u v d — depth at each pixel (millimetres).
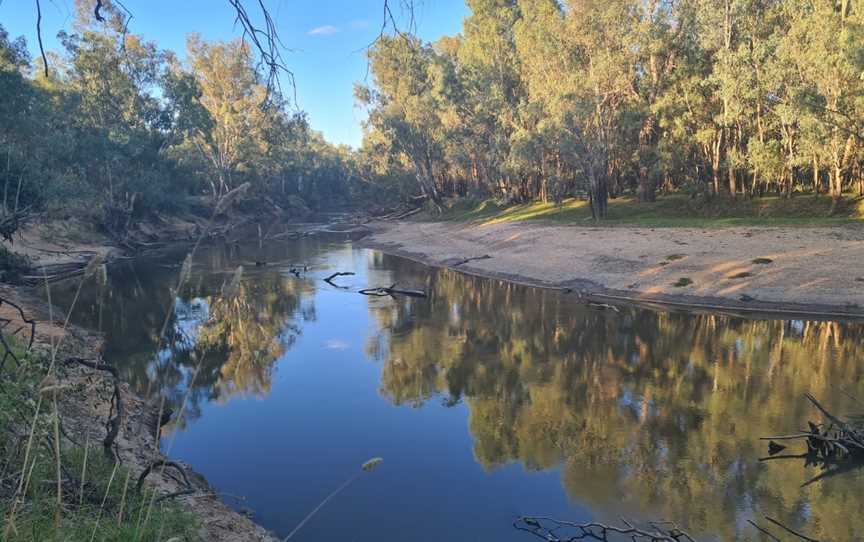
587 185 45719
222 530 6629
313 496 9227
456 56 66062
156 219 62406
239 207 83750
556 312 23797
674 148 41906
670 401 13461
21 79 36281
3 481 4254
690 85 39469
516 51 52969
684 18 41156
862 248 25938
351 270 37938
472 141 61094
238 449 11055
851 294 21828
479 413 13070
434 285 31766
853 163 36375
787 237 29719
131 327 21766
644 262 30062
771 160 36156
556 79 43312
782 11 36906
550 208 52906
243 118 70188
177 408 13172
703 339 18938
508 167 53375
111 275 37219
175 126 58031
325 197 121562
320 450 11047
